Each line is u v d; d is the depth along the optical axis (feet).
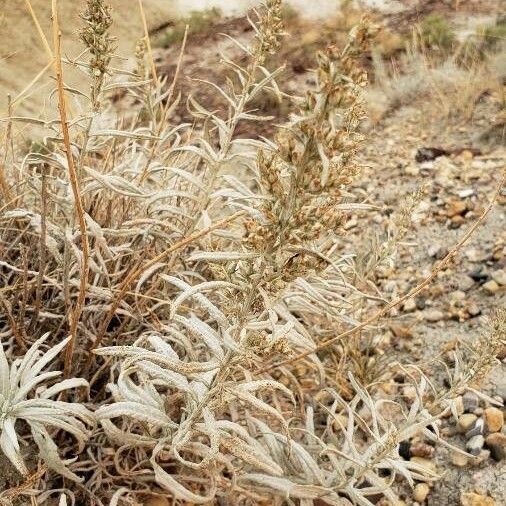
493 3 25.81
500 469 8.39
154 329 8.43
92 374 8.37
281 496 7.50
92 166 10.74
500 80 17.89
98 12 6.09
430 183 14.51
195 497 6.54
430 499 8.26
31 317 8.66
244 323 5.12
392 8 25.73
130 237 9.57
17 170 10.64
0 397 5.86
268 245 4.63
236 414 8.58
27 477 6.31
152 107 9.11
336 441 8.20
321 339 10.07
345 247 13.15
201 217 8.32
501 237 12.41
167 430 6.61
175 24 28.04
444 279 11.78
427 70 18.71
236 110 7.91
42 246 7.55
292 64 21.88
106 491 7.46
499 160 14.88
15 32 23.45
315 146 4.24
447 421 9.20
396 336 10.76
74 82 21.93
